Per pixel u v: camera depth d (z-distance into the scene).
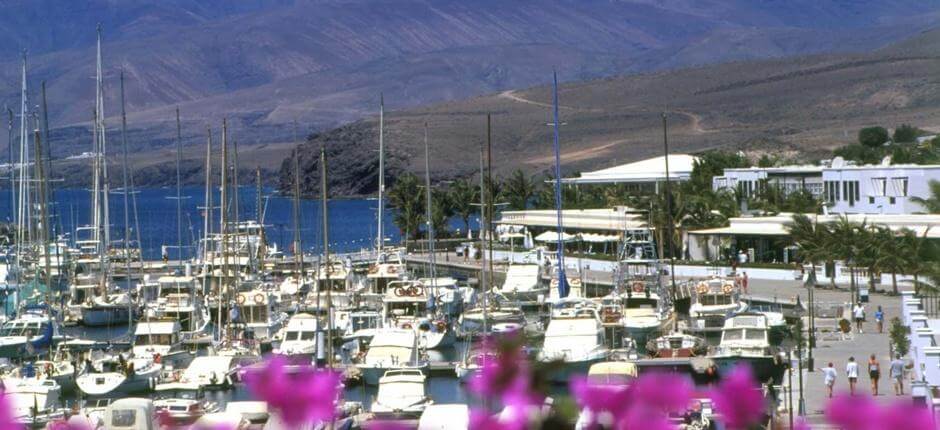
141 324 135.75
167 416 22.34
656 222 197.50
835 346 114.94
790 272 177.38
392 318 142.62
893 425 10.76
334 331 133.12
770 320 126.56
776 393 90.88
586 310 123.25
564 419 11.41
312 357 121.44
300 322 133.88
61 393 110.19
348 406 94.25
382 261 189.38
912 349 97.75
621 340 132.25
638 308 140.25
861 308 124.62
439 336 134.62
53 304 159.62
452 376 118.31
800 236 176.00
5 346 132.62
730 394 12.20
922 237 163.62
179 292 164.38
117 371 114.56
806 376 98.75
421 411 93.94
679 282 162.25
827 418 10.95
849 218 184.25
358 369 114.06
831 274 163.12
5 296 168.25
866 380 95.31
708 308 138.62
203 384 113.44
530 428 11.41
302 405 12.30
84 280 187.62
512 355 11.84
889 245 155.88
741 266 183.00
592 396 11.64
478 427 11.55
